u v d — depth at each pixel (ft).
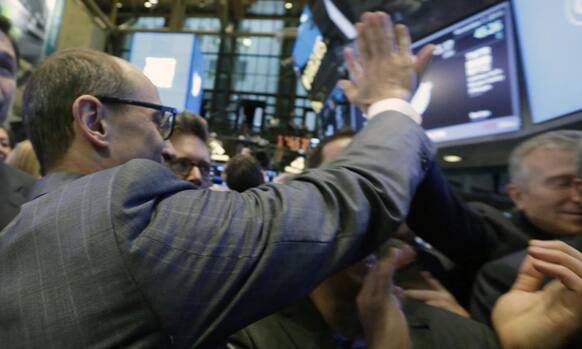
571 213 2.68
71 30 24.47
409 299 2.68
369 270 2.16
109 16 32.35
